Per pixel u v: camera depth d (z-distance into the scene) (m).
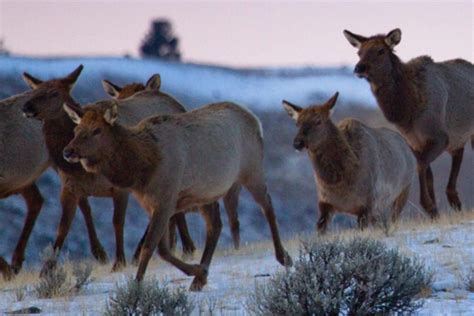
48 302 41.28
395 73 60.47
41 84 52.81
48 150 53.09
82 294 43.47
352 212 58.22
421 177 61.72
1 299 43.84
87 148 41.81
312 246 35.88
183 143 43.62
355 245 35.50
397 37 60.38
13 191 56.44
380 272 33.62
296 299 33.56
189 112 45.47
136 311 35.38
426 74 61.84
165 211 42.78
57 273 44.81
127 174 42.44
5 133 55.25
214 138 44.84
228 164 45.44
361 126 59.78
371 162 58.31
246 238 134.62
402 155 64.69
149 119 43.69
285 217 151.12
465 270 41.31
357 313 33.56
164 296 35.62
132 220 130.62
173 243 58.84
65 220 53.94
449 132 63.69
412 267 35.38
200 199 44.66
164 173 42.78
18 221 128.88
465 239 49.31
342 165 56.59
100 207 135.50
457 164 65.38
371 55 59.97
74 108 43.16
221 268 48.00
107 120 42.22
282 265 47.12
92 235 59.19
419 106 61.12
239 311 36.22
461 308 35.00
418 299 36.19
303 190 162.00
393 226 55.19
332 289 33.91
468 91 63.84
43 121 53.19
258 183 47.84
